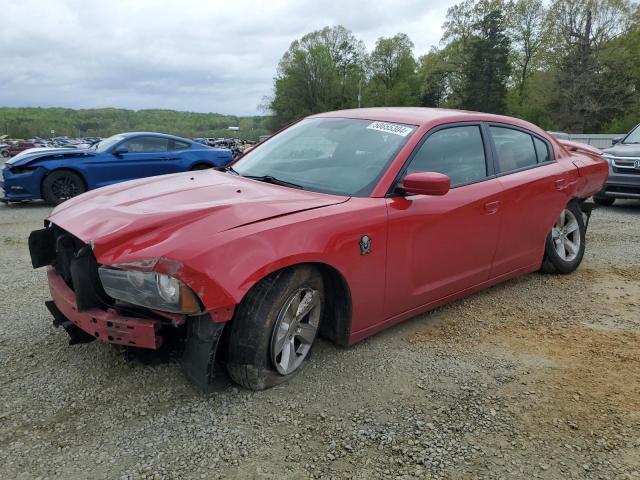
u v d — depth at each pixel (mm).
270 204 2850
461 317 3951
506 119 4332
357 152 3484
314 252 2713
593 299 4391
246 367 2686
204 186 3271
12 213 8664
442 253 3525
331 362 3176
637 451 2445
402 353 3336
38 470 2230
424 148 3469
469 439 2504
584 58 50312
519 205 4094
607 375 3129
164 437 2451
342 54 89938
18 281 4684
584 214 5266
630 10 49562
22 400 2730
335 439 2473
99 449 2365
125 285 2438
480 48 64125
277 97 90812
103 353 3221
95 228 2648
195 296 2352
